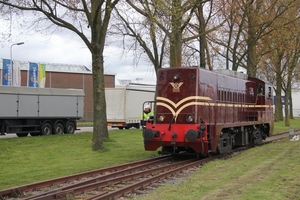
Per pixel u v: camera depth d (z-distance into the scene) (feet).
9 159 52.29
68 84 192.65
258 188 30.76
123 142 74.95
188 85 51.19
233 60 96.58
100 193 31.91
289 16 96.32
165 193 30.30
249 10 91.15
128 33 79.15
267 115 77.92
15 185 35.76
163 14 63.82
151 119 55.21
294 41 106.83
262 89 75.41
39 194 30.19
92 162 49.96
